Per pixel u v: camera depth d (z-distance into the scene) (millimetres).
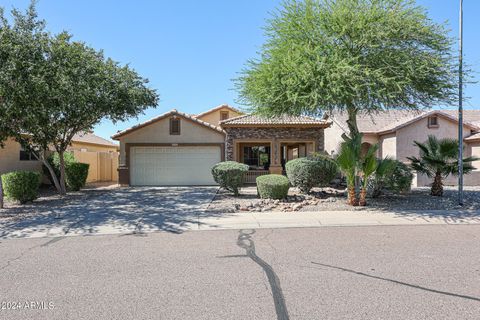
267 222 8977
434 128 21219
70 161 17562
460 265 5391
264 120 19484
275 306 3980
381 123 24219
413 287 4508
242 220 9242
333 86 10875
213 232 7973
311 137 19422
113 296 4320
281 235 7602
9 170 17406
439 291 4371
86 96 13195
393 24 11414
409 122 20938
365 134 23031
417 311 3820
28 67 10328
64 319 3732
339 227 8438
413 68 11344
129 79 16266
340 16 11602
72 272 5242
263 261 5684
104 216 9969
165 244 6898
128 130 19734
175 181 19953
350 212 10344
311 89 11406
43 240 7379
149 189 17672
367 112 14508
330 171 13836
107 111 15672
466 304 3994
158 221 9219
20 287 4656
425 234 7605
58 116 13641
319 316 3723
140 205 12016
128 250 6469
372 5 11797
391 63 11516
